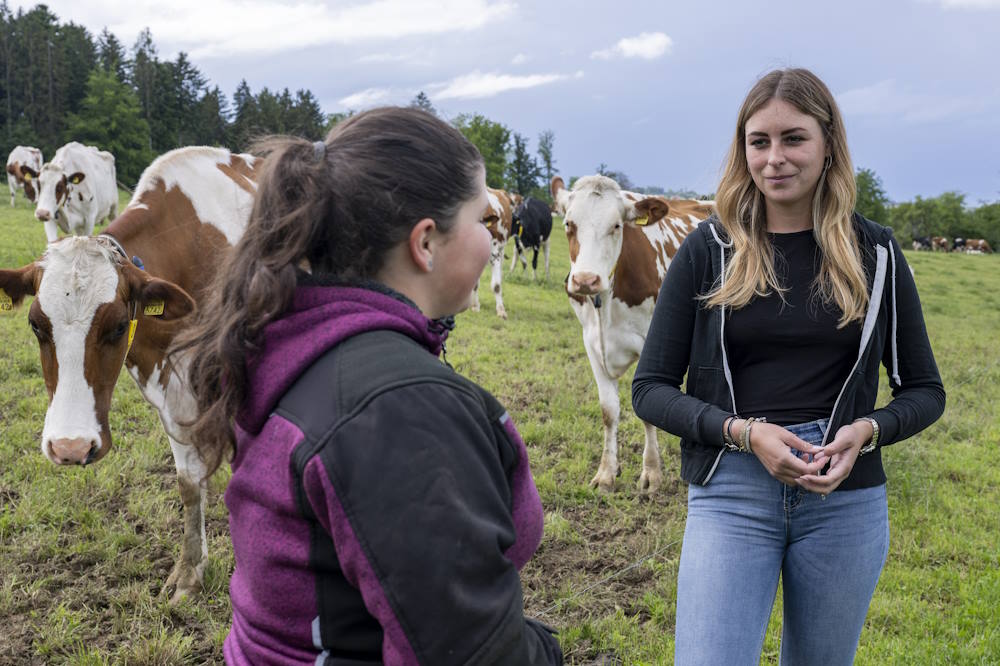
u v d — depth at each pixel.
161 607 3.60
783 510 1.99
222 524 4.50
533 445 5.99
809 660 2.07
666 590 3.88
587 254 4.85
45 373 3.37
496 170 72.06
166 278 3.95
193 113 85.88
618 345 5.19
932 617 3.65
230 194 4.26
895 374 2.12
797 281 2.04
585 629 3.55
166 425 3.76
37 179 13.22
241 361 1.06
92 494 4.62
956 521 4.78
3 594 3.58
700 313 2.12
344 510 0.93
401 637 0.91
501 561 0.96
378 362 1.01
